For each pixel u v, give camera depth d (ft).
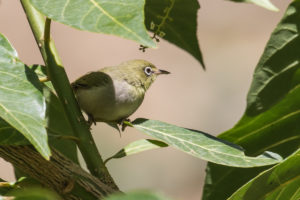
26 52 105.60
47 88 26.04
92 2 16.76
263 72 26.17
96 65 106.93
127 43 111.55
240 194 21.56
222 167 26.99
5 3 113.29
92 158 21.85
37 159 20.71
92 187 20.80
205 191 27.22
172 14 28.12
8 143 20.52
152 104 101.65
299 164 21.49
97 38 111.55
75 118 21.95
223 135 27.71
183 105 101.81
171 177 88.07
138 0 16.42
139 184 85.97
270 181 21.75
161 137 22.18
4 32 107.86
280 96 26.21
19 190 20.80
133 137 90.53
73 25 16.49
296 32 25.57
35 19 22.30
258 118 27.07
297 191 22.29
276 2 116.88
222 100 101.24
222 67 106.22
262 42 110.52
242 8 118.42
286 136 27.61
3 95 18.01
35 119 17.49
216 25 115.96
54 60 22.00
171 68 106.73
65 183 20.58
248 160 21.29
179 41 29.14
